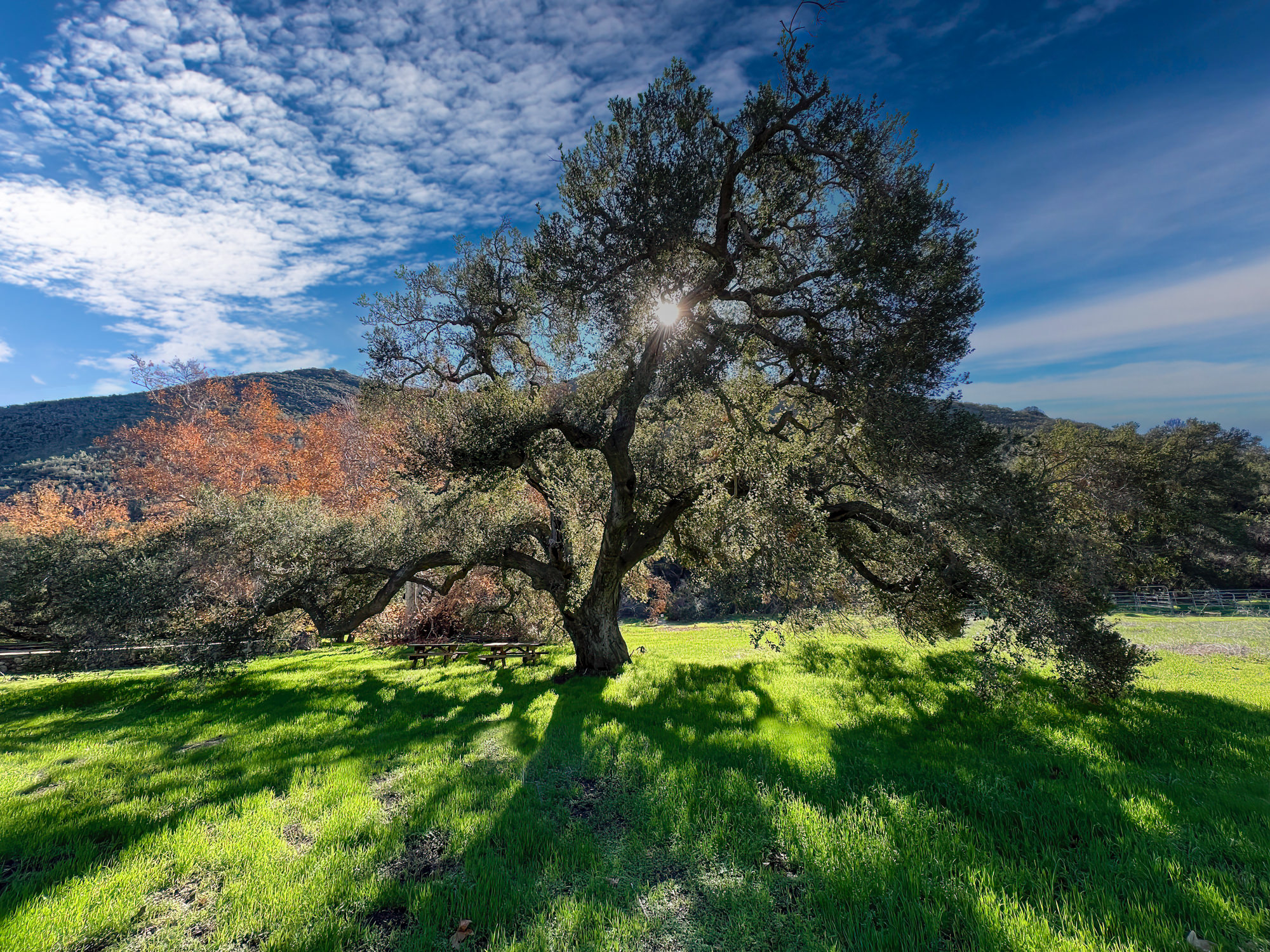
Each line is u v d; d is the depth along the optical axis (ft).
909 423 30.07
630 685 35.86
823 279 34.42
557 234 33.50
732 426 37.65
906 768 19.34
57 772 22.26
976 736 23.32
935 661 40.86
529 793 18.35
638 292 32.96
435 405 43.21
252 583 43.16
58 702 38.73
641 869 13.83
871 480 33.73
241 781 20.38
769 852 14.44
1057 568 28.35
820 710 28.14
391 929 11.72
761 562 32.71
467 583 68.33
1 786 20.72
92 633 39.65
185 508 94.07
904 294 31.65
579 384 43.86
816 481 35.91
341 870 13.74
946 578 30.58
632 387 36.52
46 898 12.85
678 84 31.68
